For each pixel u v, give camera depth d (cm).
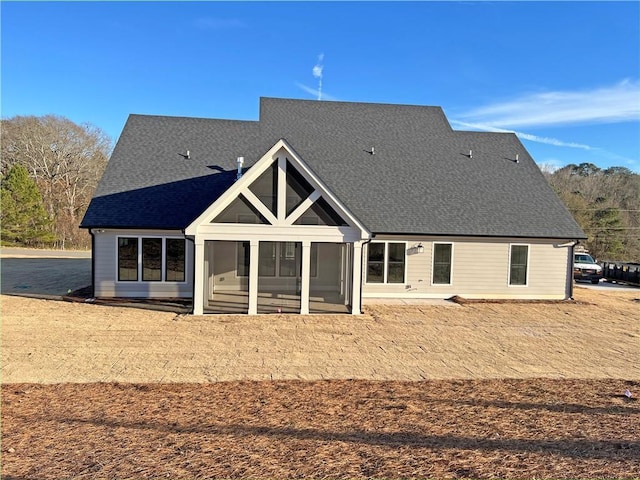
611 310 1736
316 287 1969
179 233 1730
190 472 502
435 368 966
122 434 608
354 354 1058
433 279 1845
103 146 6378
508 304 1780
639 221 5581
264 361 988
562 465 535
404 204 1894
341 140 2216
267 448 569
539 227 1884
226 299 1711
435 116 2469
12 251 4094
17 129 5691
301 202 1454
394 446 581
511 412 717
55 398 746
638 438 622
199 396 769
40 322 1303
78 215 5769
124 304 1596
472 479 497
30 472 498
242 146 2109
